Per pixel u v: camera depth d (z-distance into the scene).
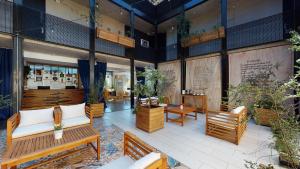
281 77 4.73
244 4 6.74
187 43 7.05
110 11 7.42
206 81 6.78
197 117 5.63
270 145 2.11
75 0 6.68
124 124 4.71
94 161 2.52
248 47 5.35
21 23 4.28
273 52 4.92
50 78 7.85
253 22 5.41
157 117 4.12
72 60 7.29
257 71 5.21
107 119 5.35
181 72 7.63
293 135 1.58
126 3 7.13
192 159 2.57
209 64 6.70
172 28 9.14
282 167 2.27
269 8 6.02
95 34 5.95
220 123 3.47
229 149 2.95
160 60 8.90
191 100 7.32
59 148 2.21
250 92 1.80
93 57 5.95
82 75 7.10
